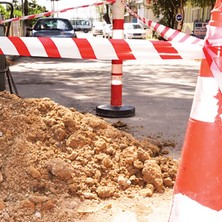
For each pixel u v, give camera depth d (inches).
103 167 130.7
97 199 120.1
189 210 82.7
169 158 145.9
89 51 87.3
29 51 87.7
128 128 211.6
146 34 1206.3
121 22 218.5
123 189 126.6
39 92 325.4
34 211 109.3
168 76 453.1
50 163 124.2
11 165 124.0
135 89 349.7
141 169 132.4
